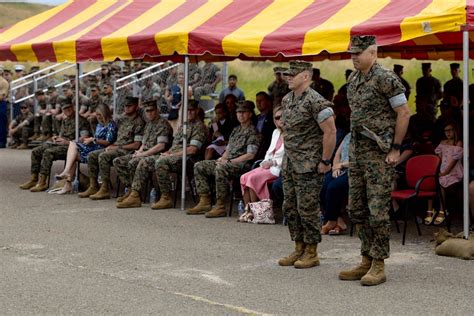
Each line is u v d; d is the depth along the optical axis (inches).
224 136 535.2
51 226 417.7
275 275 311.9
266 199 430.0
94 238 386.9
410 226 417.1
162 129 494.0
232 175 447.2
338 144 414.9
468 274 313.1
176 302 273.9
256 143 454.6
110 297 280.4
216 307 267.7
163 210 469.1
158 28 470.3
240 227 416.5
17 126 860.0
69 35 516.4
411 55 680.4
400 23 359.9
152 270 321.1
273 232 403.2
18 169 661.3
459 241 346.3
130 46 466.0
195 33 435.8
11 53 535.8
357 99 291.6
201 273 315.9
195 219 440.1
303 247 328.8
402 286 294.2
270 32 411.8
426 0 377.7
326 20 405.7
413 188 408.8
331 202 395.2
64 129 561.3
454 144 417.1
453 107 481.1
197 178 458.3
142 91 776.9
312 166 313.0
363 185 296.0
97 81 796.0
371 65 289.1
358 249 361.1
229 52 420.8
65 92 806.5
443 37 522.9
